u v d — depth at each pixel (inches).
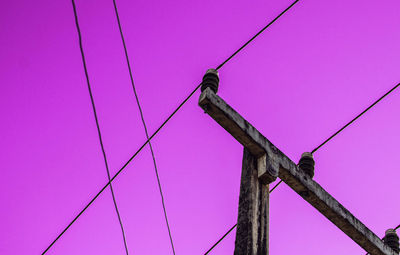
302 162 202.2
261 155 180.1
